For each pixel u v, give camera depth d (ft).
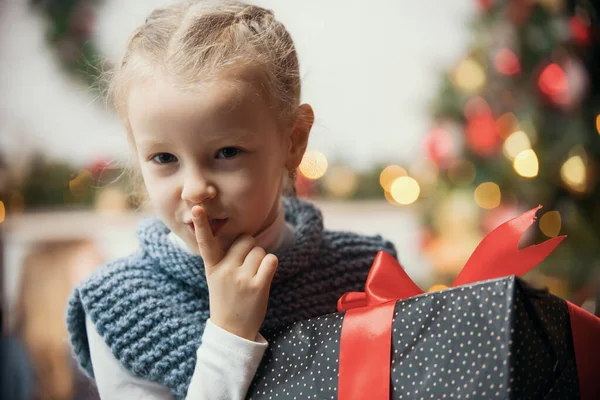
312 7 7.45
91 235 6.66
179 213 2.29
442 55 7.41
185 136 2.17
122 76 2.38
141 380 2.43
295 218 2.97
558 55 5.19
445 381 1.80
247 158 2.25
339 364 1.99
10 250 6.57
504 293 1.76
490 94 5.54
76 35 6.11
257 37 2.41
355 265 2.81
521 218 2.14
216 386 2.15
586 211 5.17
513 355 1.71
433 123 5.97
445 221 5.71
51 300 6.27
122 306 2.46
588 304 4.28
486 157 5.58
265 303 2.26
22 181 6.65
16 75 7.01
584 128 5.10
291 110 2.55
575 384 1.93
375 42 7.51
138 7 6.61
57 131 6.98
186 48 2.25
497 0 5.50
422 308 1.90
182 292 2.50
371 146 7.51
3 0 6.95
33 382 6.09
